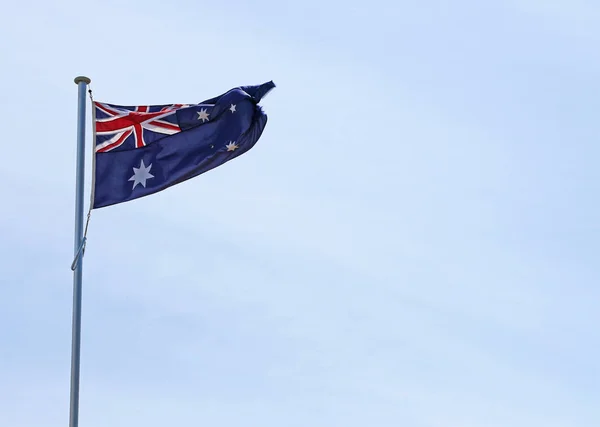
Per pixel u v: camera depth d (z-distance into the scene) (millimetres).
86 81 35531
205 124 36750
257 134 37656
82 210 33594
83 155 34438
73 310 31609
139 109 36688
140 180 35531
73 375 30516
